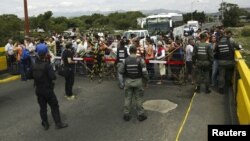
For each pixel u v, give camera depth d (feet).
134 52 27.37
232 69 36.01
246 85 22.48
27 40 49.37
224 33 41.91
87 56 47.88
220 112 29.58
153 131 25.46
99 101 35.06
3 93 40.45
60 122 27.07
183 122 27.17
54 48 52.49
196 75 37.32
